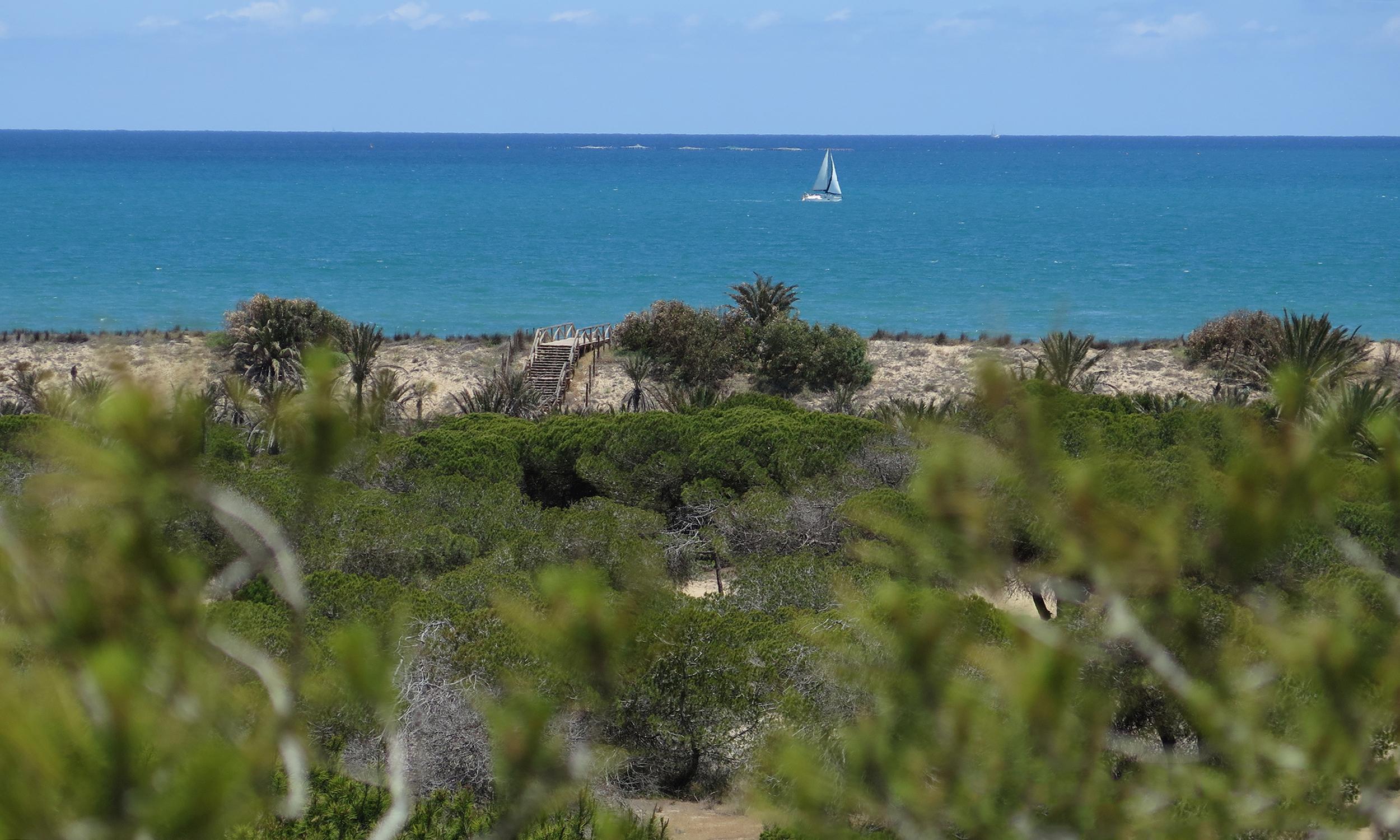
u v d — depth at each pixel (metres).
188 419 3.42
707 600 27.00
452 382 89.12
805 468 39.56
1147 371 87.31
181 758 3.19
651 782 18.23
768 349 91.75
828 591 24.97
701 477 41.62
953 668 4.70
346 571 29.42
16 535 3.29
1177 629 4.18
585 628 4.41
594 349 98.00
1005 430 4.15
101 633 3.27
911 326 130.75
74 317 123.75
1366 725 4.23
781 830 9.68
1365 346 72.50
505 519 35.78
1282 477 3.90
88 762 3.00
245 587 21.31
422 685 15.55
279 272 175.75
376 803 13.07
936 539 4.38
